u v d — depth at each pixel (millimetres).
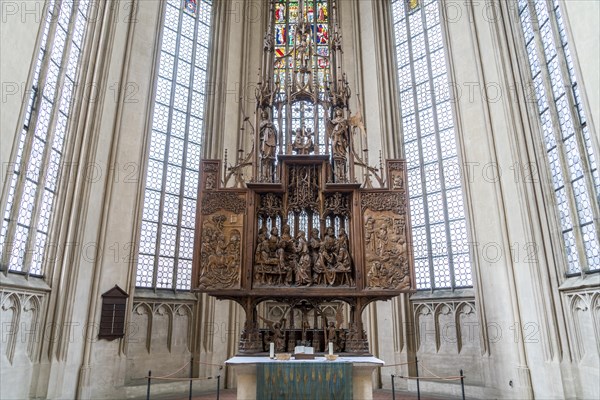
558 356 8625
